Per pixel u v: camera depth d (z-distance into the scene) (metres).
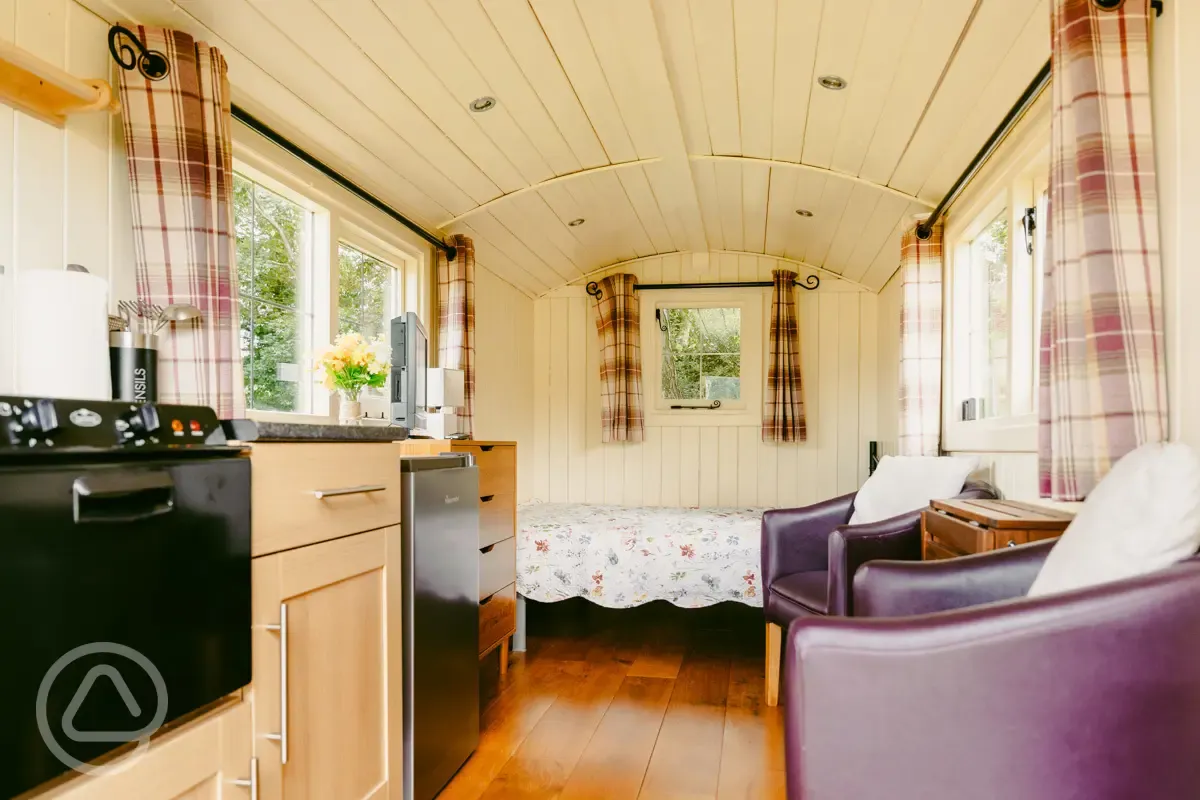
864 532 2.22
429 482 1.83
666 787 1.92
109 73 1.74
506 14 2.20
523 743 2.21
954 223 3.09
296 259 2.72
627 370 5.01
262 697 1.20
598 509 4.16
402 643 1.74
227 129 1.94
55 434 0.87
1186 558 1.05
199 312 1.66
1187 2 1.45
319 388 2.77
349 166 2.85
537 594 3.21
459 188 3.33
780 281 4.89
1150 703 0.99
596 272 5.21
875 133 2.83
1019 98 2.16
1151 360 1.48
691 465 5.09
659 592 3.16
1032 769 1.01
